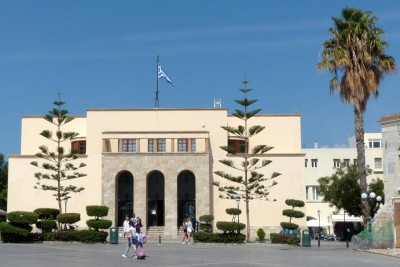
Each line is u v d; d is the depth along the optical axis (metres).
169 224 58.97
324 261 30.44
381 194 63.62
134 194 59.56
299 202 56.00
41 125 64.56
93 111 63.19
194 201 61.53
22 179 61.75
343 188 65.06
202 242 47.38
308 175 83.56
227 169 61.84
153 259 30.78
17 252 34.62
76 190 56.78
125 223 32.78
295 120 64.31
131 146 61.31
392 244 40.31
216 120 62.97
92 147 62.44
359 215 65.56
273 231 60.41
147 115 63.25
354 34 43.03
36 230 56.09
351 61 42.78
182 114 63.25
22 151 64.06
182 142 61.41
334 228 78.19
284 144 63.97
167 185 59.59
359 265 28.08
